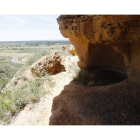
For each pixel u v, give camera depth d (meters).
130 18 3.02
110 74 6.28
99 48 7.04
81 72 6.56
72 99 4.16
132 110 3.29
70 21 5.03
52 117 3.32
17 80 7.28
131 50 4.68
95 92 4.45
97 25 3.78
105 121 3.01
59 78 6.46
